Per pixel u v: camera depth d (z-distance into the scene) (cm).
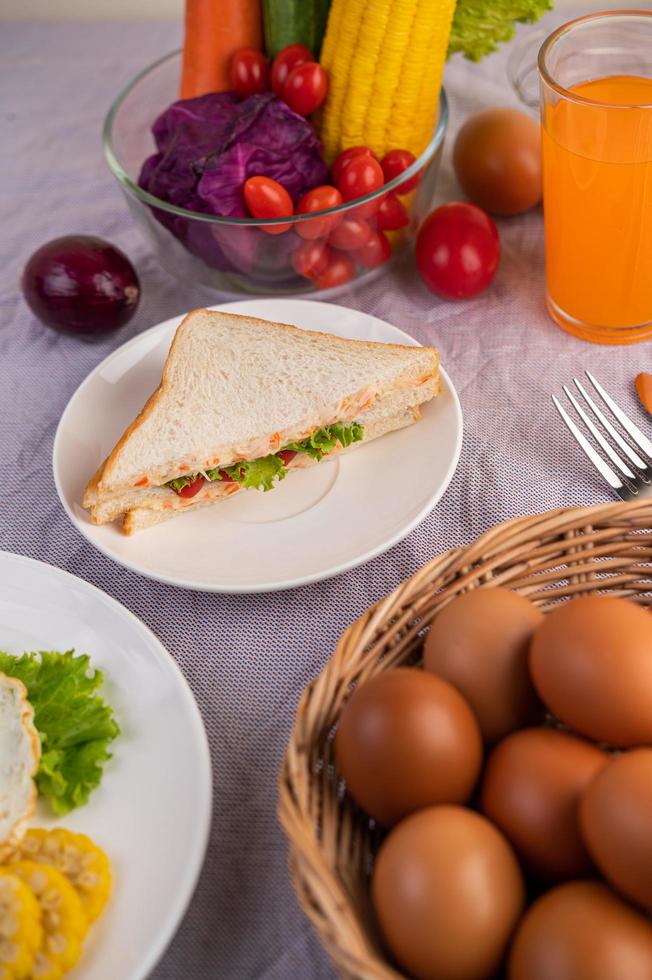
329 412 56
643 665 41
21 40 86
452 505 56
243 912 45
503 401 60
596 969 37
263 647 52
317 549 53
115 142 69
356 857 42
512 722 43
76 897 42
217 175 61
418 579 45
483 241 63
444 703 41
